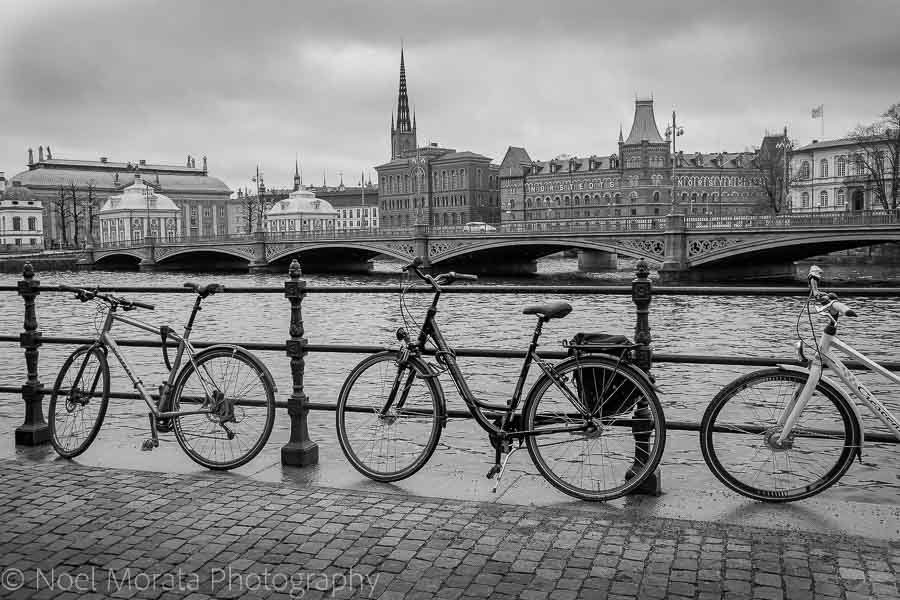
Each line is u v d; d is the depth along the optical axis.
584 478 5.54
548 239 64.50
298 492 5.62
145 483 5.87
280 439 9.21
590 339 5.39
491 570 4.31
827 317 5.18
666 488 5.70
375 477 5.93
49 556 4.58
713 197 153.75
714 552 4.47
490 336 30.00
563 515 5.11
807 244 55.22
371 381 6.08
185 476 6.06
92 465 6.48
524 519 5.03
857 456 5.11
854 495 7.03
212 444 6.45
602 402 5.33
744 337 29.34
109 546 4.70
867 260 78.62
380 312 39.28
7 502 5.47
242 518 5.12
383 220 186.38
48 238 167.75
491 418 5.67
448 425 11.23
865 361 5.04
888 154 95.94
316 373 20.58
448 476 6.08
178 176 191.00
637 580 4.16
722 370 19.73
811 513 5.11
